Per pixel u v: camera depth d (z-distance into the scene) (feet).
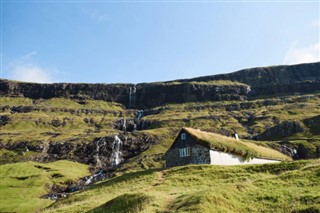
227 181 158.92
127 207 114.73
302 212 86.74
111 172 587.27
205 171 184.34
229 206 96.89
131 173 213.87
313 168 124.98
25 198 406.00
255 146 275.39
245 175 168.14
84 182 528.63
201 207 93.25
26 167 566.36
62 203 182.60
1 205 353.92
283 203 94.27
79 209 138.21
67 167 613.11
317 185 105.60
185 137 237.04
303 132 631.97
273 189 107.45
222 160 226.58
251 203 98.43
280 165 172.86
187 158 232.12
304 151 517.14
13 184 472.03
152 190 147.84
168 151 246.06
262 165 179.22
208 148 221.05
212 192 103.19
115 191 175.01
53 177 536.01
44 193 454.81
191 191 136.87
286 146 524.93
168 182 165.58
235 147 238.48
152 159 624.18
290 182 112.68
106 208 120.98
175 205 104.99
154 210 103.96
